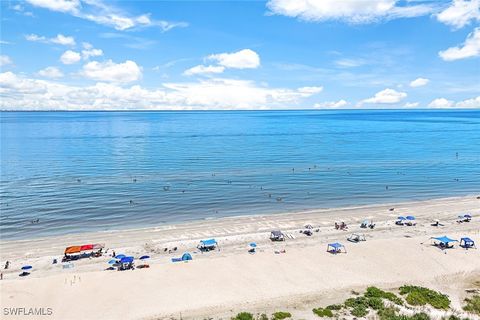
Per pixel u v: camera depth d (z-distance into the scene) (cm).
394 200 7400
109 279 3753
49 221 5997
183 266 4056
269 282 3734
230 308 3269
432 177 9481
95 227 5738
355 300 3350
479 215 6316
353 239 5012
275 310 3234
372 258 4312
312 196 7669
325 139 18000
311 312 3188
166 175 9556
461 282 3794
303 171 10169
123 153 13225
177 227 5728
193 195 7675
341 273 3950
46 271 4175
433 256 4359
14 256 4612
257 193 7869
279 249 4684
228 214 6450
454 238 4978
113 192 7831
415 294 3431
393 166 10944
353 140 17625
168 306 3284
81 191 7869
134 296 3434
